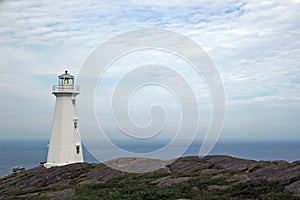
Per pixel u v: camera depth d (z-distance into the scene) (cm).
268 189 1855
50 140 3962
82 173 3119
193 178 2314
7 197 2514
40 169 3791
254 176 2228
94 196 2059
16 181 3288
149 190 2055
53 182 3006
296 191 1773
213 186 2088
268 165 2466
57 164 3850
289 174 2095
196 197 1842
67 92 3900
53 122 3962
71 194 2280
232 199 1745
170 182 2281
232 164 2747
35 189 2733
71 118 3938
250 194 1823
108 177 2777
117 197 1991
